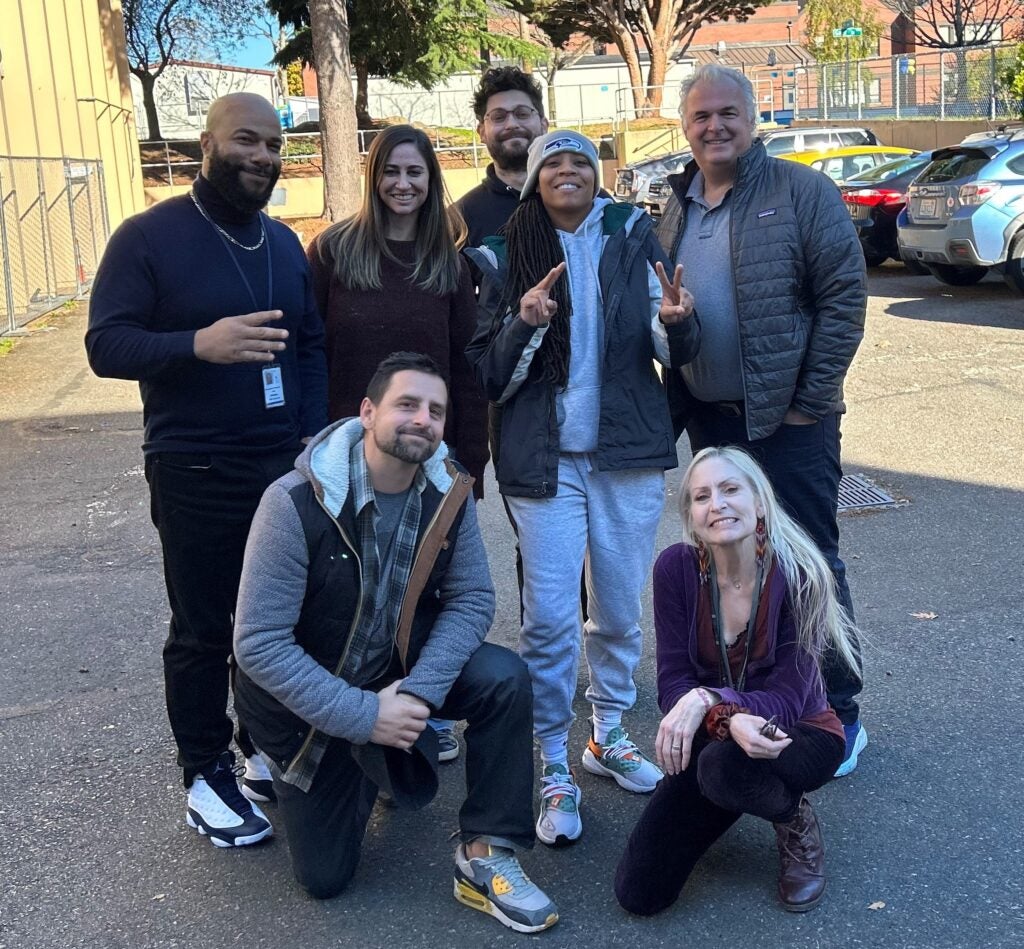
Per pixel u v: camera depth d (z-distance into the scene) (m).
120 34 24.11
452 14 28.45
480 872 2.94
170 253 3.12
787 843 2.96
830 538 3.67
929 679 4.18
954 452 7.19
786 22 60.50
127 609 5.20
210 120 3.13
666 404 3.46
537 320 3.15
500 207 4.29
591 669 3.62
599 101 41.41
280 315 3.05
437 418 2.81
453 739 3.79
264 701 2.88
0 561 5.91
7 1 15.33
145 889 3.12
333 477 2.82
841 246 3.39
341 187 20.52
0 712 4.22
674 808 2.82
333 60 20.16
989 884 2.97
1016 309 12.00
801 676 2.92
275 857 3.26
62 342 12.79
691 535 3.01
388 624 2.94
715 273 3.56
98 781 3.71
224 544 3.25
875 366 9.71
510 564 5.66
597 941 2.83
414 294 3.76
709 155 3.47
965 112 23.98
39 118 16.73
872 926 2.83
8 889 3.13
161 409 3.21
